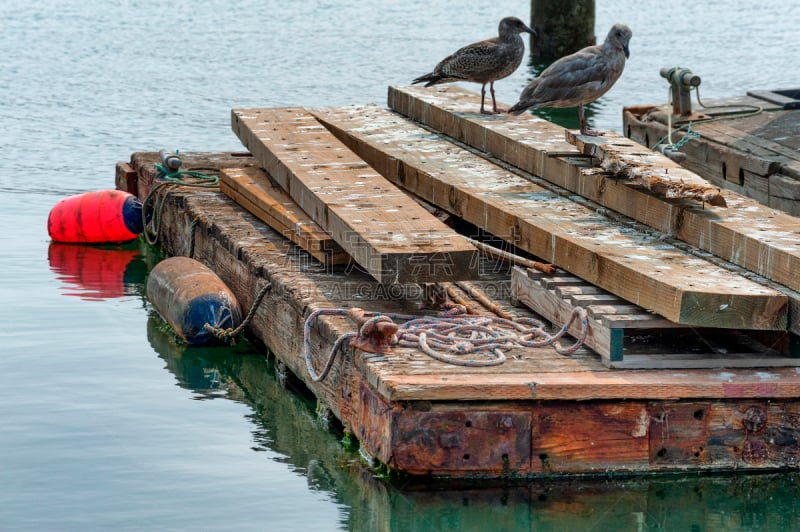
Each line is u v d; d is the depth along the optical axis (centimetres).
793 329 1113
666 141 2108
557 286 1272
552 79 1620
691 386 1107
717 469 1134
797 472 1140
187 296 1538
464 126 1873
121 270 1902
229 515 1098
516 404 1104
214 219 1731
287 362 1409
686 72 2173
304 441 1266
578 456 1116
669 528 1079
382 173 1814
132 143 2688
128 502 1120
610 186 1454
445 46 4069
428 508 1105
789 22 4825
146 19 4844
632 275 1177
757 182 1867
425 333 1198
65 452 1228
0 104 3106
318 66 3675
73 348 1537
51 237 2042
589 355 1177
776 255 1168
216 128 2822
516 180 1623
